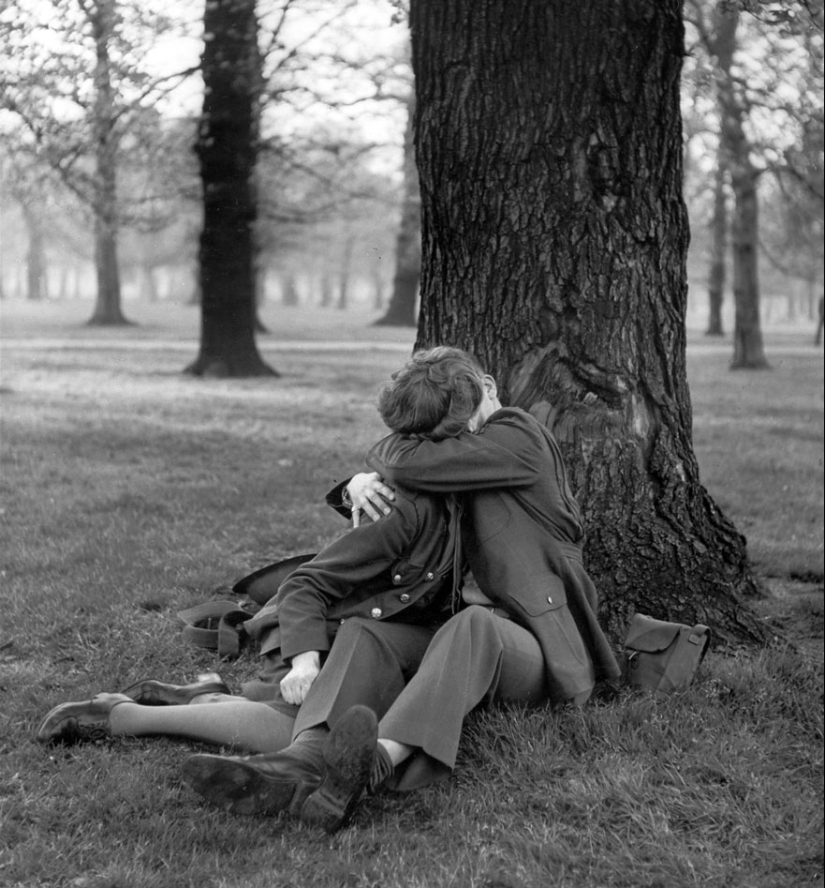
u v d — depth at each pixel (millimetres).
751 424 13742
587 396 4262
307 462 9102
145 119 11086
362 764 2711
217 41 9672
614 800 3086
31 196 12344
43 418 11273
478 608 3115
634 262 4270
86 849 2742
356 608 3219
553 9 4160
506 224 4289
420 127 4473
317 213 20484
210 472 8406
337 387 16547
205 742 3250
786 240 18688
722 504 8133
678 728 3477
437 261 4516
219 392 15078
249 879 2617
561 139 4203
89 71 7324
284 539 6211
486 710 3334
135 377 17172
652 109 4262
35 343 27062
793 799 3131
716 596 4387
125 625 4531
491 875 2689
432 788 3086
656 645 3723
